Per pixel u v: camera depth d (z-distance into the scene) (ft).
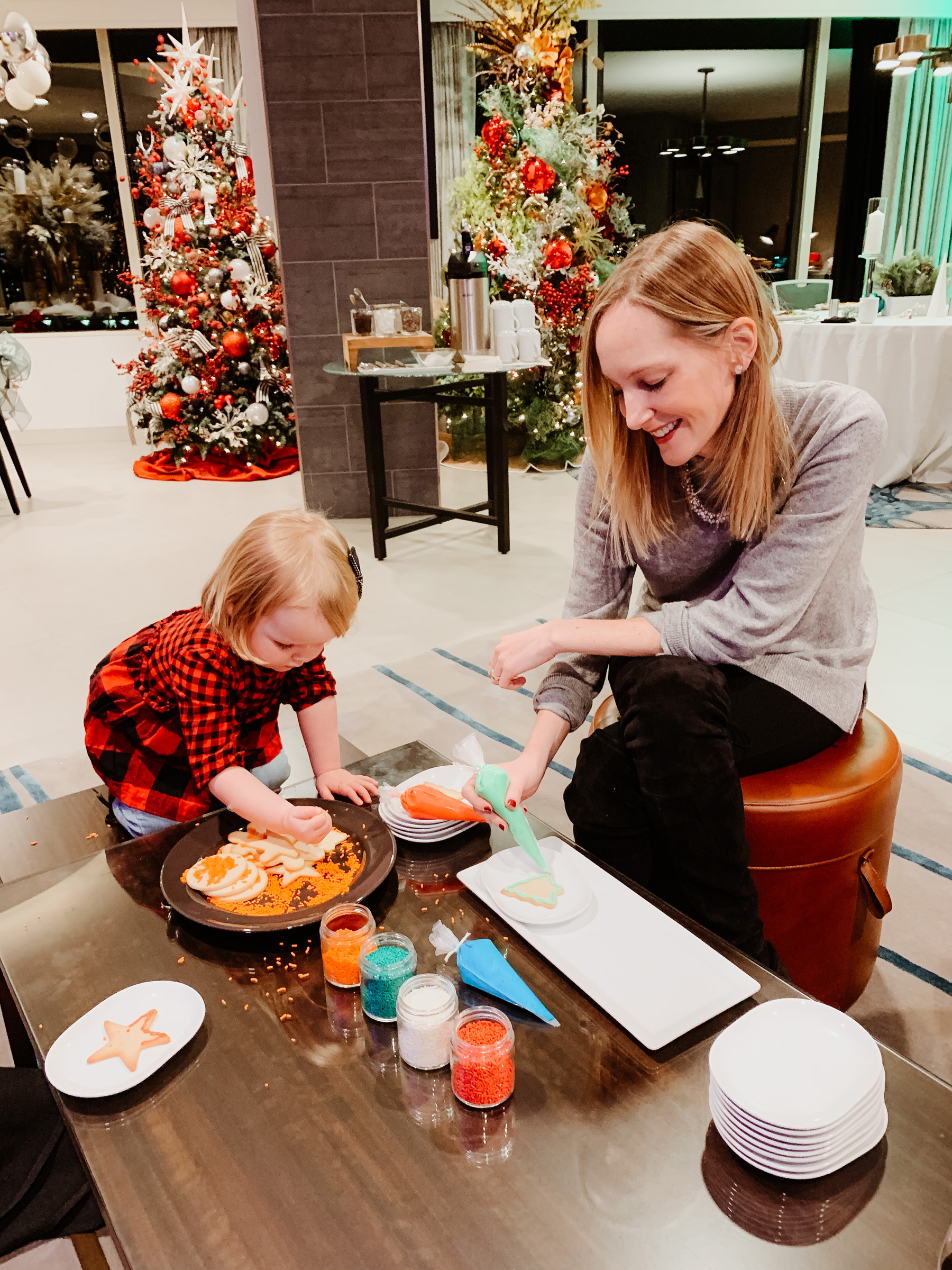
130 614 11.14
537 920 3.36
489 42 16.62
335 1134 2.57
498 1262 2.19
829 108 24.18
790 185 24.85
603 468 4.52
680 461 4.07
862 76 23.80
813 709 4.31
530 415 17.60
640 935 3.31
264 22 12.55
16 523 15.40
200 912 3.39
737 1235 2.25
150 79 21.84
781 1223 2.27
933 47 21.25
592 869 3.70
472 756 4.23
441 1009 2.79
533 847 3.69
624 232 19.01
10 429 22.67
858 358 14.94
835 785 4.17
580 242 17.15
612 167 21.03
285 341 17.57
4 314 22.59
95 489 17.71
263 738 4.85
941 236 24.56
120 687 4.57
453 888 3.68
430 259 13.99
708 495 4.38
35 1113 3.10
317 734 4.66
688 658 3.99
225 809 4.18
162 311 18.04
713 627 4.22
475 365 12.03
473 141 17.39
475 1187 2.39
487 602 11.16
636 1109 2.63
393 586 11.82
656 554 4.69
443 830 3.96
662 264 3.69
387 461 14.79
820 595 4.39
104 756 4.66
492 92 16.92
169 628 4.51
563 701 4.55
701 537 4.54
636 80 24.32
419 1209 2.33
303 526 4.02
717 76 24.18
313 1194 2.39
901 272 17.83
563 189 16.66
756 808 4.07
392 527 14.32
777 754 4.27
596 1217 2.30
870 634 4.59
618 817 4.10
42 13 20.83
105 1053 2.82
